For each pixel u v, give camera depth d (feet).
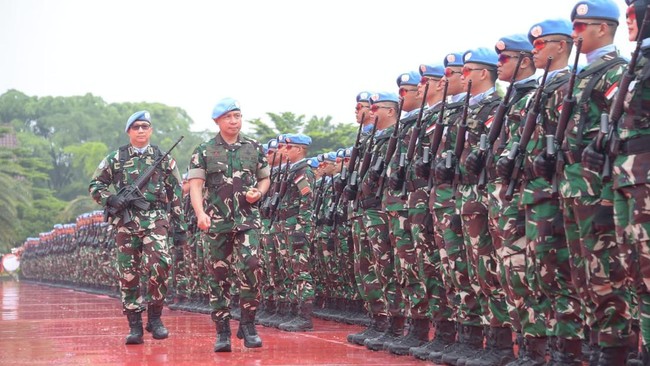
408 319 29.14
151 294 34.78
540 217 21.47
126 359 28.86
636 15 18.95
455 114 26.14
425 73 28.99
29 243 135.95
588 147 19.48
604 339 20.45
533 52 23.54
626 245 18.99
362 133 32.65
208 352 30.30
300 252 39.86
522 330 22.97
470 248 24.86
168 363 27.58
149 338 35.68
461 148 24.93
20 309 58.80
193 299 55.16
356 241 32.32
